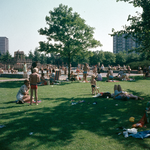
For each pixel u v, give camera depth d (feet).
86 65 59.82
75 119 18.54
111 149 11.82
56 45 70.79
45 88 44.19
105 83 53.42
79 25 69.26
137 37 27.20
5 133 14.87
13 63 202.49
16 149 12.00
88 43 70.03
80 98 30.35
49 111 21.93
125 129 15.15
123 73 65.05
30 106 24.88
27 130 15.52
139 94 33.63
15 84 53.83
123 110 21.90
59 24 69.10
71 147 12.16
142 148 11.89
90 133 14.67
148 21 24.49
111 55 313.53
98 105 24.80
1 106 24.97
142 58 260.83
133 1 26.76
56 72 65.72
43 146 12.38
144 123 17.01
